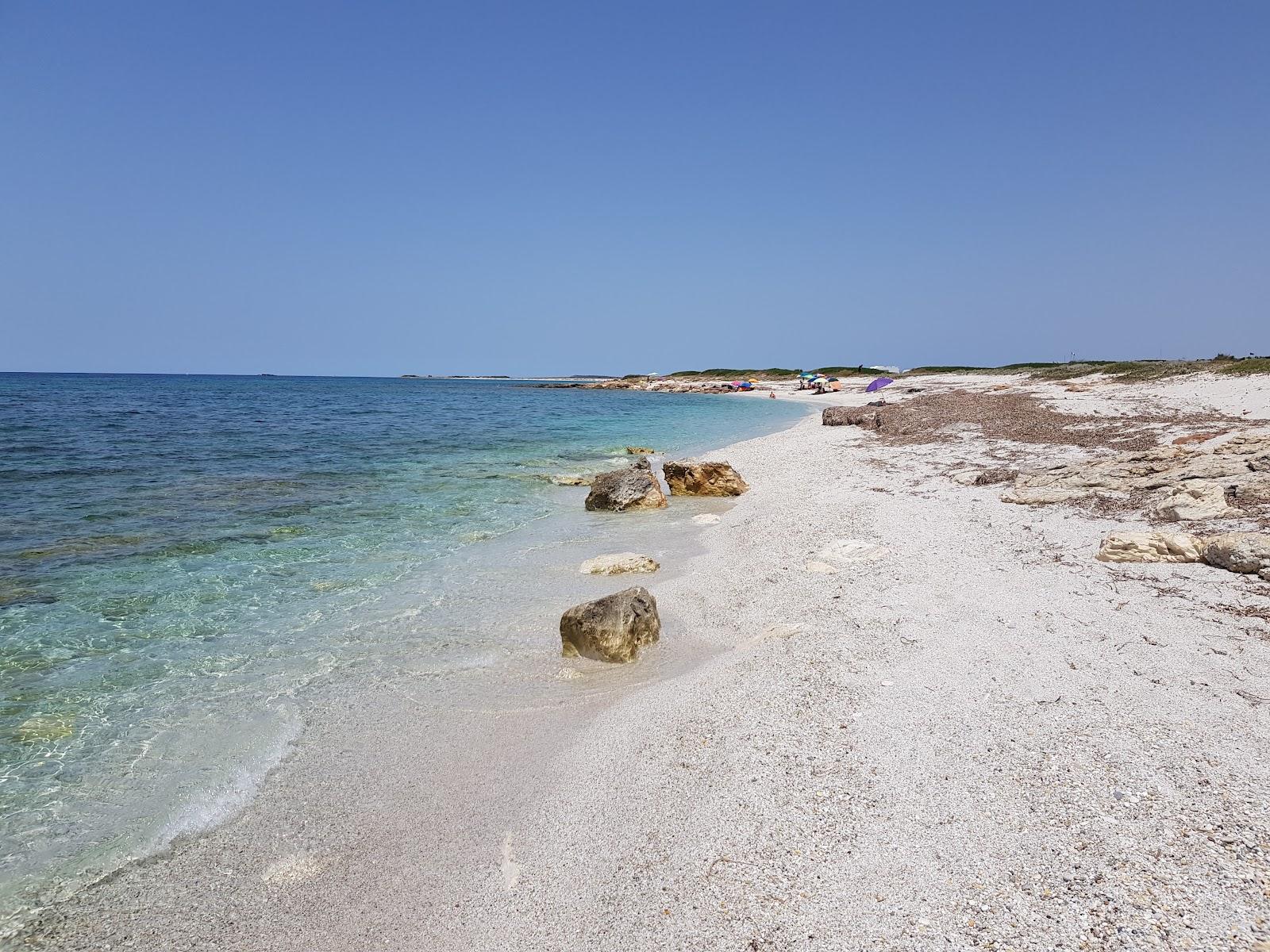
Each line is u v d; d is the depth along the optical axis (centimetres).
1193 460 1470
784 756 589
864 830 487
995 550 1149
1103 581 955
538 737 686
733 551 1339
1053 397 4019
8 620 976
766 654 812
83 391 9062
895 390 7212
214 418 4869
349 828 554
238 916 467
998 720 615
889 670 736
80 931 454
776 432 3969
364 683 805
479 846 527
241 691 784
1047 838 460
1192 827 456
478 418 5403
